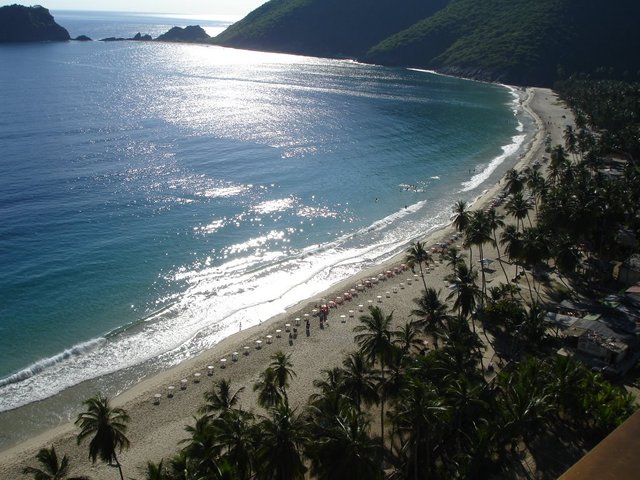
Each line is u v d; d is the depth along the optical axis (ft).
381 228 365.81
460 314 232.12
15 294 262.67
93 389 205.87
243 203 393.50
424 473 161.99
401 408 157.38
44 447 175.83
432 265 311.27
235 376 212.02
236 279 293.02
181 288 280.51
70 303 259.39
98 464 168.66
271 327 246.88
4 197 373.20
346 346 232.53
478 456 162.81
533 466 165.89
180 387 204.74
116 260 301.02
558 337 230.89
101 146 508.94
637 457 23.06
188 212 371.76
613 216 312.29
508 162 522.47
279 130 614.34
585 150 513.86
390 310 262.47
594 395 179.93
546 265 306.76
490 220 300.20
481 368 212.23
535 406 165.99
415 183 456.45
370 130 636.89
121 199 385.91
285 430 132.26
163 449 174.60
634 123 577.02
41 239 318.24
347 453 127.03
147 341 237.04
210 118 655.76
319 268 309.01
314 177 458.91
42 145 499.92
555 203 303.07
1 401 197.88
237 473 131.75
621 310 243.81
